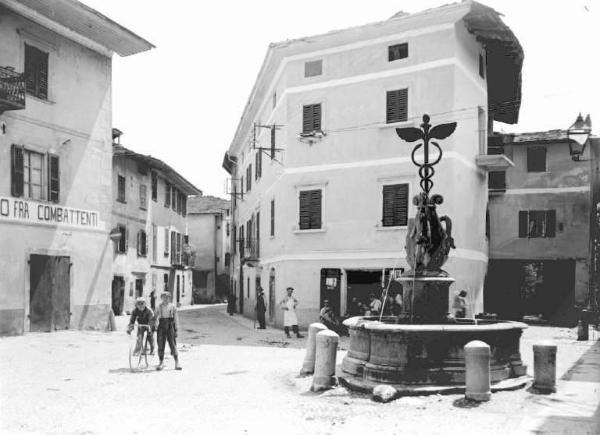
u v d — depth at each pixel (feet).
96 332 69.56
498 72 87.45
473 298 75.25
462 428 24.86
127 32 71.92
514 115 101.86
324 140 77.30
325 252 76.07
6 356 47.70
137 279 118.21
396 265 71.56
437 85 70.74
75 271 70.23
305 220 77.97
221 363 45.50
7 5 62.08
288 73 80.18
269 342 63.46
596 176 65.92
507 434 23.88
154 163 119.96
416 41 72.33
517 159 106.22
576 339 67.36
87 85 73.20
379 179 73.31
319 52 78.43
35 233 64.90
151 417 27.27
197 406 29.60
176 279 149.59
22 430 24.94
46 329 66.28
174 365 44.32
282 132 81.76
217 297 194.29
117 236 74.74
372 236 73.31
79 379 37.78
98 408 29.19
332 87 77.25
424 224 37.35
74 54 71.41
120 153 104.78
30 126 64.95
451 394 31.09
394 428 24.99
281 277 80.79
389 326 32.30
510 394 31.50
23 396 32.14
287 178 79.30
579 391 32.94
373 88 74.59
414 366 31.91
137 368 42.68
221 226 195.62
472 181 76.38
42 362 45.19
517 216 105.50
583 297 101.30
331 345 33.83
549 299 104.22
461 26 72.54
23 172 63.87
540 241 104.01
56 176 68.23
